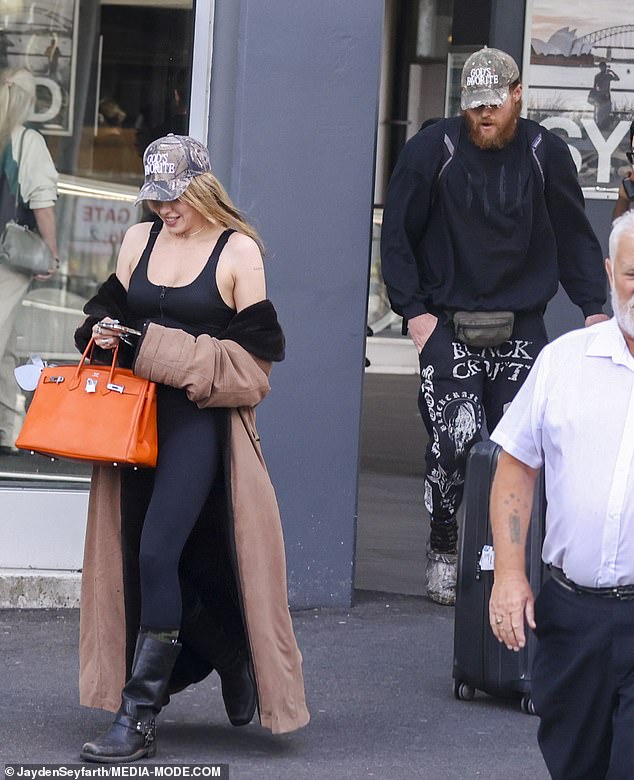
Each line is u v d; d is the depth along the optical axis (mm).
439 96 25234
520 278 10992
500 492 6344
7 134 11555
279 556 8109
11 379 11547
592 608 6035
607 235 14625
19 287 11617
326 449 11117
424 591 12031
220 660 8406
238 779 7816
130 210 11734
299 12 10766
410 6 25203
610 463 5965
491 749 8523
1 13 11453
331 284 11008
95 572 8250
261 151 10812
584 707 6133
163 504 7879
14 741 8273
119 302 8227
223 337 8016
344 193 10953
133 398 7781
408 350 26391
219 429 8023
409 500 15898
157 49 11406
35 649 10055
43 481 11352
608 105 14578
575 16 14484
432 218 11047
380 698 9383
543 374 6156
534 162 10805
